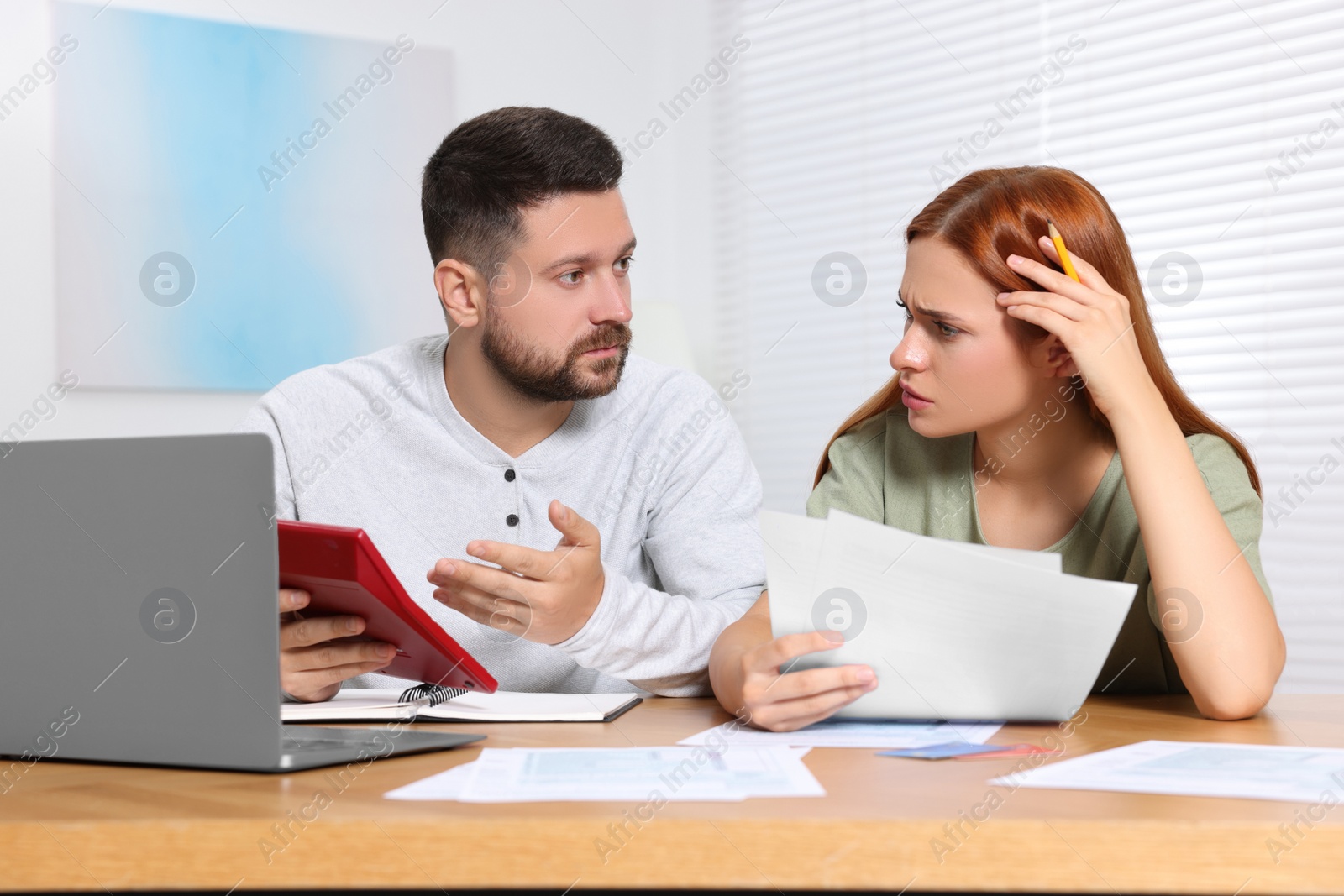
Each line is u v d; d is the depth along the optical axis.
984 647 0.86
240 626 0.73
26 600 0.79
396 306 2.84
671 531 1.38
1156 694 1.13
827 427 3.12
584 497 1.40
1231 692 0.92
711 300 3.39
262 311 2.69
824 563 0.88
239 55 2.67
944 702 0.89
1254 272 2.37
